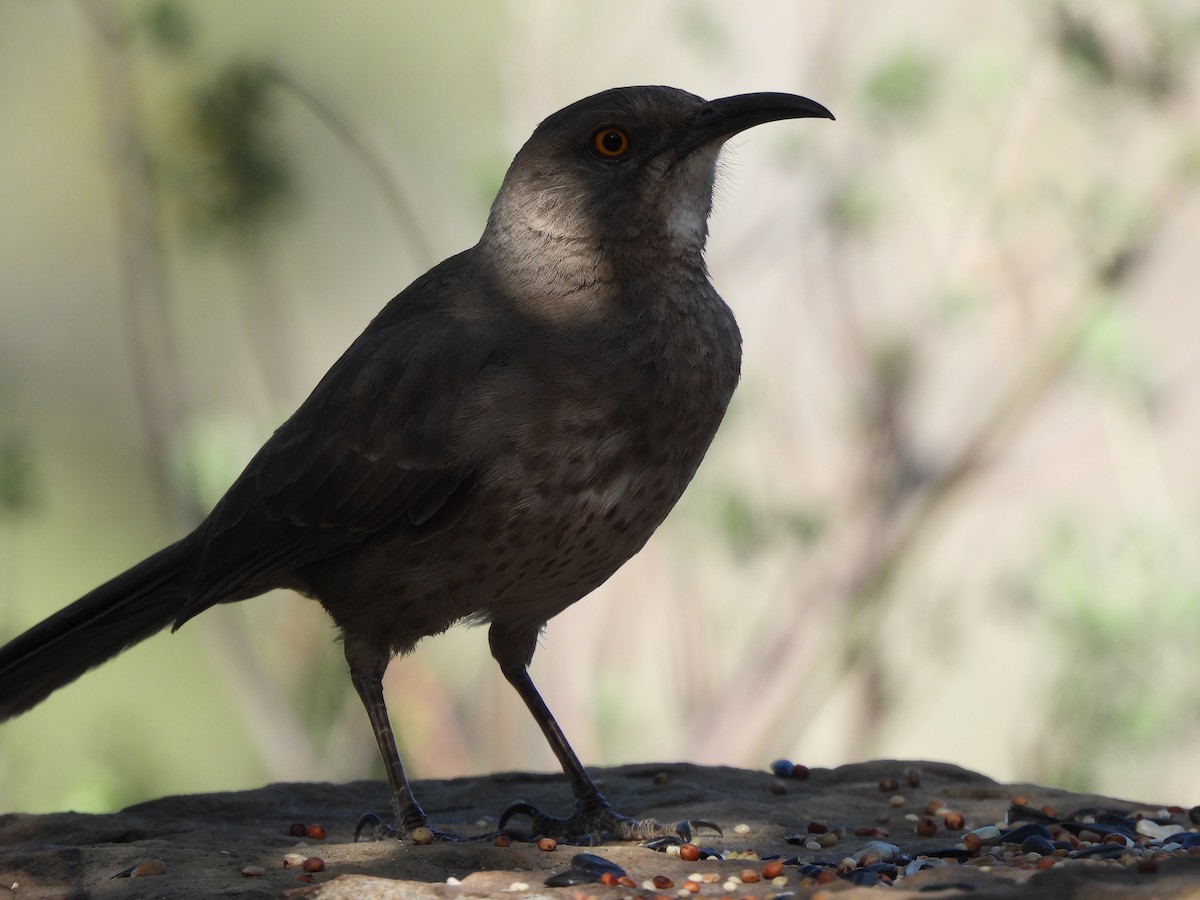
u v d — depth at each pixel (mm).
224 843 6672
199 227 13938
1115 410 14445
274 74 13898
